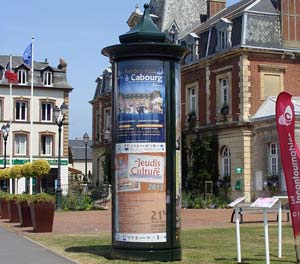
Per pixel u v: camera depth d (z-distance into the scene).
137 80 11.12
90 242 14.58
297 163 10.32
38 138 58.12
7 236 16.41
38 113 58.41
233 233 16.91
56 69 60.00
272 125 34.22
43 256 11.98
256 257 11.62
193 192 38.12
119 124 11.25
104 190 36.03
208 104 40.06
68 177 60.59
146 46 11.03
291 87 37.62
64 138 59.00
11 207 21.92
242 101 36.34
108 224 21.23
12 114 57.66
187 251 12.55
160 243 10.91
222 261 10.98
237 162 36.50
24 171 29.44
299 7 38.31
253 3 37.88
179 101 11.48
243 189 35.78
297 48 37.91
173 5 48.78
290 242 14.68
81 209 31.95
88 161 93.31
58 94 59.41
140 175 10.98
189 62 42.16
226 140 37.84
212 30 40.38
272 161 34.47
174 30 46.38
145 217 10.91
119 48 11.15
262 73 36.88
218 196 37.59
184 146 42.03
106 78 59.72
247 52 36.44
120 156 11.19
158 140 11.05
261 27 37.19
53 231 18.11
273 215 25.28
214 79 39.44
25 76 58.53
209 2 46.69
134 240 10.91
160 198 10.98
